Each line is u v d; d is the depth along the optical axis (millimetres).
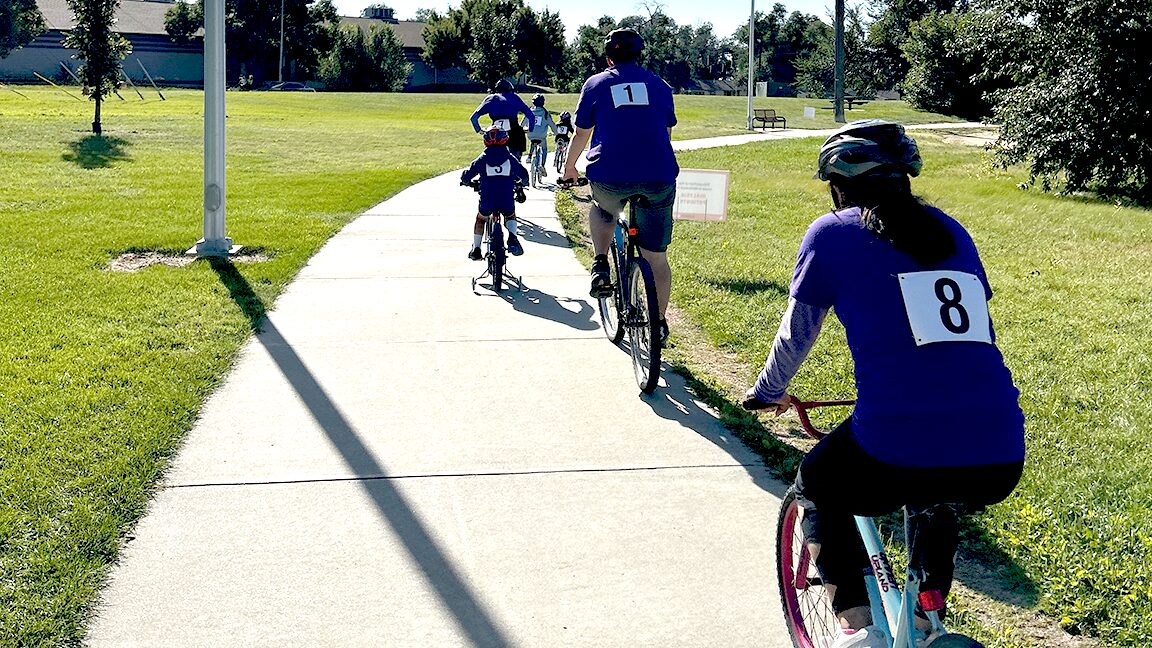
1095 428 5348
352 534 4195
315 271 8992
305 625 3549
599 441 5195
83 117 30062
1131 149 16625
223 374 6082
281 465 4832
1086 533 4031
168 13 85688
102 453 4754
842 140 2598
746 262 9828
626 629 3562
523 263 9570
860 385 2525
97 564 3818
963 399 2408
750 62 35094
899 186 2586
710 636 3527
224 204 9633
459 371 6266
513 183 8383
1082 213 14672
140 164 18906
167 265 9070
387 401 5719
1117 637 3416
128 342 6531
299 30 87250
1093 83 16500
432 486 4648
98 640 3412
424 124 33781
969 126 41625
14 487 4340
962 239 2607
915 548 2504
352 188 14992
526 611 3664
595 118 6125
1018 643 3395
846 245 2555
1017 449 2436
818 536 2725
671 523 4324
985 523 4152
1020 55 18094
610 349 6777
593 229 6367
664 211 6141
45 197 13633
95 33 24375
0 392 5527
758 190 16125
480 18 75312
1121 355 6707
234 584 3793
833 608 2732
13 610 3480
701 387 5992
